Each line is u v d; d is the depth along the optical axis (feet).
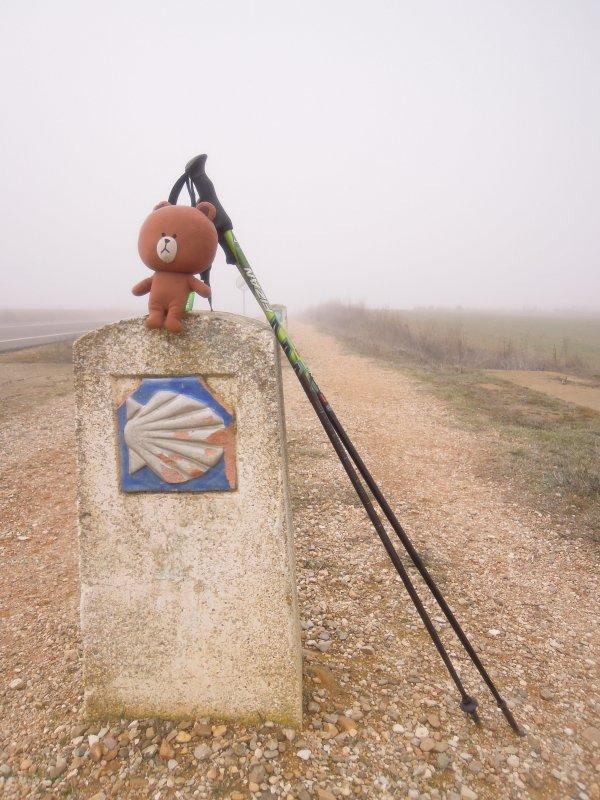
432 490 18.38
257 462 6.68
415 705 8.14
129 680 7.39
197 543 6.92
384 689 8.47
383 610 10.87
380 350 62.54
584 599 11.79
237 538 6.88
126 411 6.69
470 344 59.77
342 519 15.39
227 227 7.09
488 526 15.49
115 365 6.63
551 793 6.75
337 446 7.14
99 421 6.75
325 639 9.78
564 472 19.19
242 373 6.53
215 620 7.11
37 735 7.47
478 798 6.58
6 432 25.53
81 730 7.41
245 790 6.52
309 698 8.05
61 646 9.66
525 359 52.47
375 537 14.29
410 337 65.72
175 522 6.89
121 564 7.06
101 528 6.98
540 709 8.27
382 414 30.07
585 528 15.25
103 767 6.86
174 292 6.36
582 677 9.17
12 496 17.33
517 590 12.07
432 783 6.76
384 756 7.11
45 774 6.82
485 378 43.34
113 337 6.61
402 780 6.77
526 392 36.78
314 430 26.03
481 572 12.82
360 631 10.11
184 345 6.54
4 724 7.75
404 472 20.16
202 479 6.77
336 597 11.32
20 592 11.76
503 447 23.18
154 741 7.18
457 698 8.35
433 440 24.67
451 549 13.97
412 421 28.40
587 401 34.17
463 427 27.02
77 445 6.82
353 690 8.38
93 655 7.36
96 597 7.17
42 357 53.57
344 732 7.44
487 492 18.20
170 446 6.70
